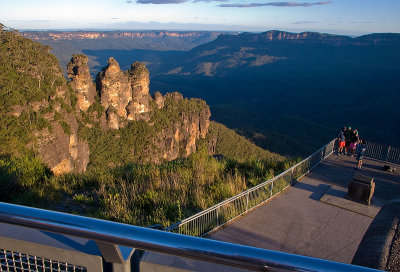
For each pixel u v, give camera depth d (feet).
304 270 3.64
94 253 4.77
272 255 3.82
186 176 35.24
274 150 502.79
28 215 4.61
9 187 30.01
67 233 4.38
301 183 37.83
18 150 120.06
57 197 29.91
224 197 31.27
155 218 25.27
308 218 28.68
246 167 42.98
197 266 4.78
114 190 30.99
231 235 24.99
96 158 249.96
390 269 7.73
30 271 5.24
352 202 32.19
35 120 141.38
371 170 43.96
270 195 32.96
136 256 5.02
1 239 5.26
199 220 25.00
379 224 9.94
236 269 4.68
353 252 23.77
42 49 194.80
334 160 47.98
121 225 4.33
